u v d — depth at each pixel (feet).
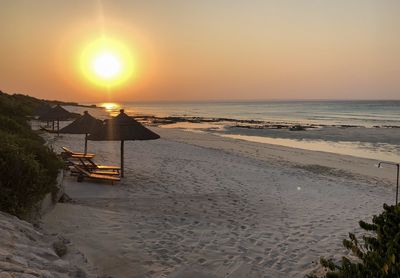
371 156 74.79
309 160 65.82
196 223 26.55
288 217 29.89
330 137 111.04
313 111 329.52
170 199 32.81
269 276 18.11
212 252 20.95
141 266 17.99
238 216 29.25
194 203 32.07
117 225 23.88
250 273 17.99
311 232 26.14
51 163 25.89
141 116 243.81
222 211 30.30
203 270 17.94
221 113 309.42
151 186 37.35
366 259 9.05
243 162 58.54
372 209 33.88
